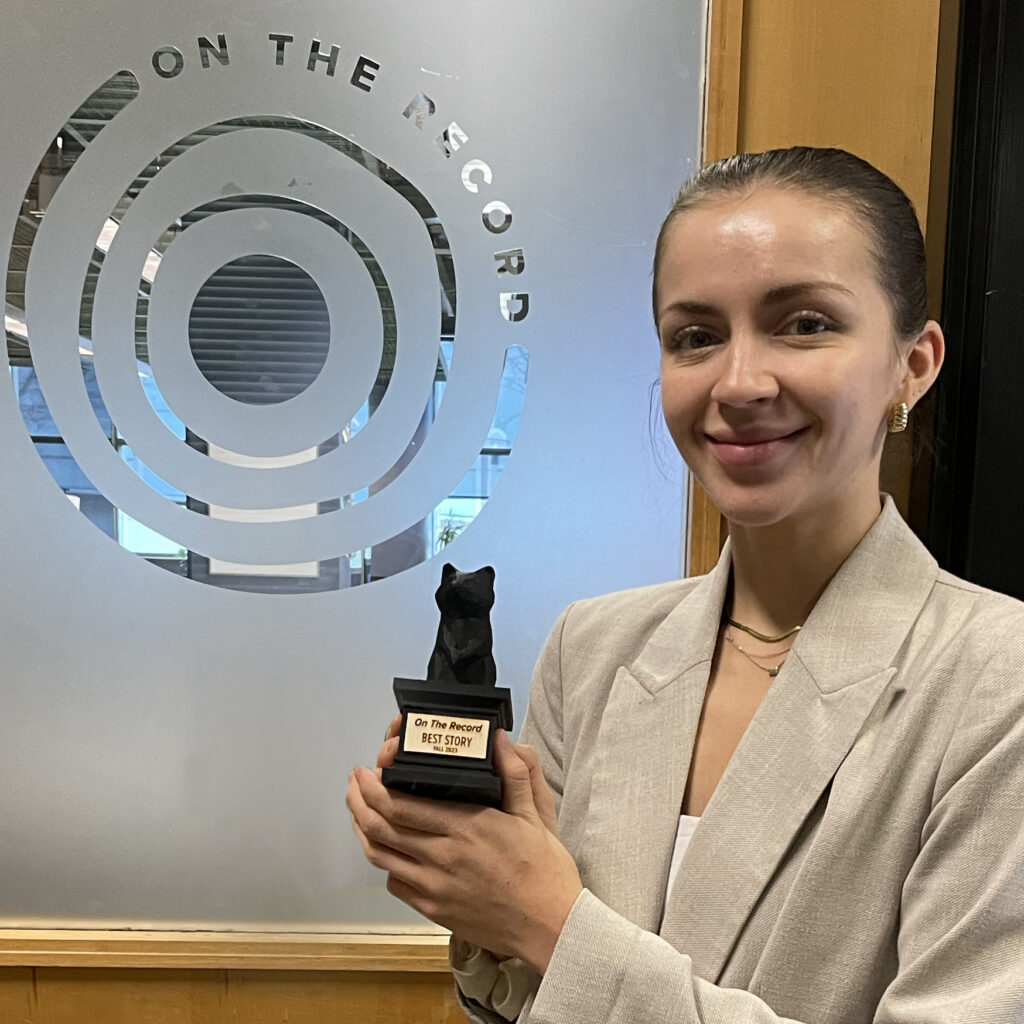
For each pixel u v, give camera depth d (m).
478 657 0.61
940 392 1.11
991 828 0.53
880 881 0.57
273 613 1.16
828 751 0.61
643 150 1.12
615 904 0.65
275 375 1.14
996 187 1.07
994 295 1.08
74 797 1.17
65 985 1.18
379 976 1.17
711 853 0.62
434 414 1.14
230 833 1.17
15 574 1.15
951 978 0.52
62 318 1.12
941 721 0.58
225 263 1.12
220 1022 1.18
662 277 0.68
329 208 1.12
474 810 0.57
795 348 0.61
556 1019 0.54
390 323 1.13
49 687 1.16
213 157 1.11
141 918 1.18
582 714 0.79
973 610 0.62
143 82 1.10
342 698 1.17
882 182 0.64
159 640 1.16
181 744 1.17
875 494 0.69
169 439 1.14
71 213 1.11
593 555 1.16
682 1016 0.52
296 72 1.10
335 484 1.15
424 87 1.11
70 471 1.14
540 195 1.12
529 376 1.14
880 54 1.12
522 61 1.11
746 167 0.66
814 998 0.57
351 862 1.17
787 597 0.70
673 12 1.11
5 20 1.09
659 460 1.15
